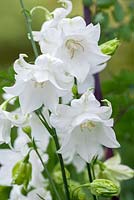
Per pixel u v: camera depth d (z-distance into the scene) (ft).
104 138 1.59
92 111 1.53
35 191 1.89
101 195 1.62
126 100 2.43
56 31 1.55
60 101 1.63
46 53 1.55
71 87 1.53
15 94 1.54
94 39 1.55
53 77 1.52
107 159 2.15
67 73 1.59
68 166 2.31
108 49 1.63
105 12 2.35
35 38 1.66
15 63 1.51
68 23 1.54
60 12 1.65
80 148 1.58
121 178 1.94
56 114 1.53
